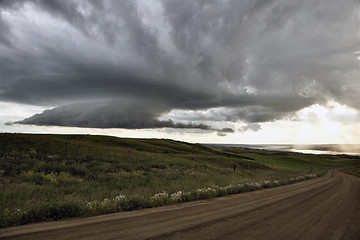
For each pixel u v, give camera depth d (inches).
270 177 1187.3
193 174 1016.2
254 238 231.8
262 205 417.4
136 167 983.0
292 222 305.0
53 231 223.6
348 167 3779.5
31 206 294.4
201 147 4092.0
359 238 252.2
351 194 659.4
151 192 514.3
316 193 642.2
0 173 579.5
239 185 657.0
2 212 275.3
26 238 201.3
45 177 597.6
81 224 251.1
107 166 888.9
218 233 240.8
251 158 3649.1
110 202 353.7
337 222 318.0
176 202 413.1
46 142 1162.0
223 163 1852.9
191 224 268.4
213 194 507.8
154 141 3447.3
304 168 2930.6
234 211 354.3
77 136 2677.2
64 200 364.5
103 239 203.3
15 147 952.3
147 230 237.1
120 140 2682.1
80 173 737.0
